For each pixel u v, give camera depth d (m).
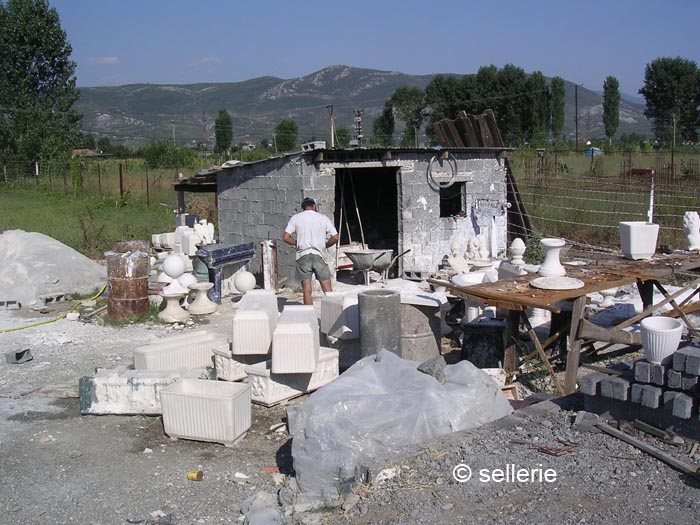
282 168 13.43
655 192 19.30
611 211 18.30
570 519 4.15
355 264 12.95
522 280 7.37
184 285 11.12
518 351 7.96
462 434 5.25
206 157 48.94
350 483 4.78
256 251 14.41
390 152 13.43
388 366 5.77
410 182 13.96
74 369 8.46
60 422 6.79
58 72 45.22
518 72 64.94
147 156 45.19
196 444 6.20
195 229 14.38
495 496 4.45
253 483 5.39
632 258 8.21
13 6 43.47
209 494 5.22
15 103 43.31
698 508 4.17
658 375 5.11
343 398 5.22
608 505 4.29
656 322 5.54
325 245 10.34
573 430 5.39
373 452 5.01
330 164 12.98
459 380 5.64
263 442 6.20
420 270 14.13
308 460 4.98
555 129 64.69
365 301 7.30
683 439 4.98
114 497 5.20
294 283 13.09
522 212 16.39
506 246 15.94
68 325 10.52
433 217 14.40
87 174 36.06
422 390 5.38
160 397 6.30
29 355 8.85
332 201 13.09
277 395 6.98
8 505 5.11
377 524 4.27
